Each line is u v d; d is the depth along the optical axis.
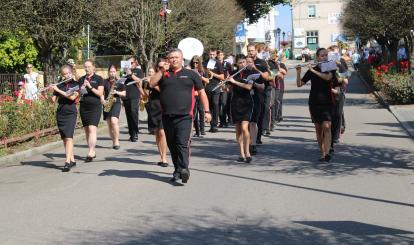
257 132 12.95
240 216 7.11
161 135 10.52
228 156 11.70
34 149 12.87
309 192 8.35
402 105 21.06
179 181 9.20
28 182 9.54
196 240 6.17
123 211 7.41
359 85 35.31
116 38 28.27
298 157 11.38
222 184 8.96
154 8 27.25
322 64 10.52
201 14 29.72
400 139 13.59
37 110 14.46
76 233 6.50
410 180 9.09
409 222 6.79
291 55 82.50
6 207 7.76
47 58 18.03
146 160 11.44
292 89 33.91
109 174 9.93
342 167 10.23
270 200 7.91
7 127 13.02
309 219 6.95
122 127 17.91
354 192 8.31
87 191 8.62
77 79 11.32
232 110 10.90
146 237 6.31
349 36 38.81
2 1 14.61
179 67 8.90
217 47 33.94
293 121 17.86
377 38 32.31
